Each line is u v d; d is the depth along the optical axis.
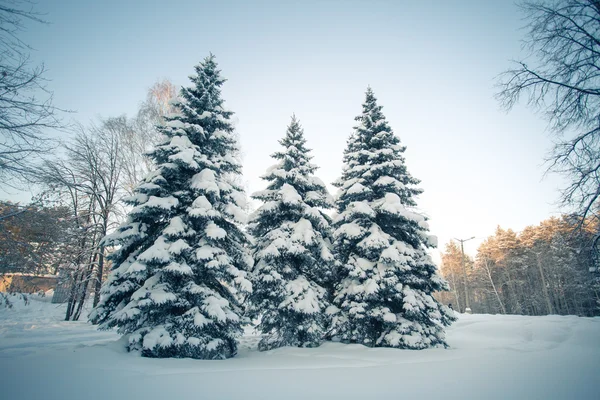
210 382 6.00
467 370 7.50
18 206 9.71
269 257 13.09
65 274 20.75
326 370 7.44
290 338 12.65
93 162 21.91
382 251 13.13
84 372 6.48
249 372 7.03
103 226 21.69
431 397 5.12
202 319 9.16
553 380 6.38
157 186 10.45
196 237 10.77
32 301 25.33
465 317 25.59
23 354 8.17
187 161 10.49
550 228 45.56
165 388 5.50
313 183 15.45
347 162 17.62
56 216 12.58
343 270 14.77
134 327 9.67
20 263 11.57
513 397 5.12
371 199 15.70
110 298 10.12
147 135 21.28
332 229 16.12
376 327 13.38
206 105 12.63
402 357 9.80
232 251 11.84
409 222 14.34
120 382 5.82
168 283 9.62
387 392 5.43
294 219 14.77
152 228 10.91
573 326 16.92
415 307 12.09
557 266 40.69
